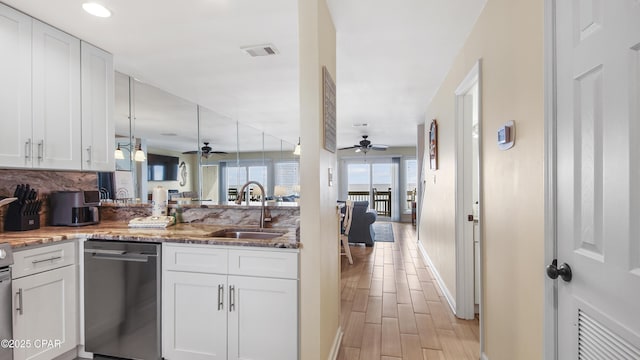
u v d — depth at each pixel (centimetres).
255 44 251
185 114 397
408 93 391
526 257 151
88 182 278
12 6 193
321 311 180
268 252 182
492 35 191
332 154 220
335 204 233
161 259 198
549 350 131
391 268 441
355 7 204
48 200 245
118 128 298
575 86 115
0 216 215
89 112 243
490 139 195
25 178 229
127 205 272
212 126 459
